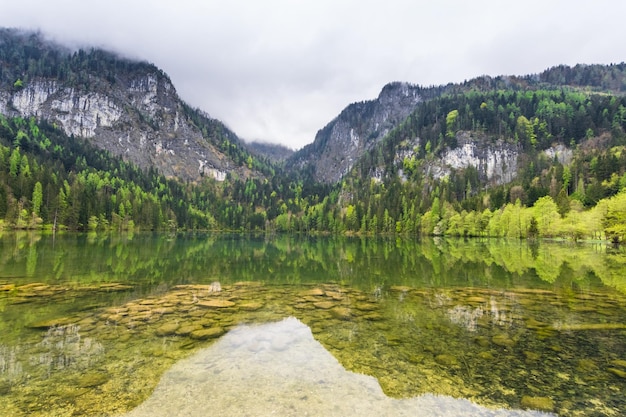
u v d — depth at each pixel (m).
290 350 10.23
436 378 8.35
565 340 11.16
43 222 78.38
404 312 14.92
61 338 10.95
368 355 9.86
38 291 18.16
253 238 102.88
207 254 44.78
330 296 18.45
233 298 17.67
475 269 30.27
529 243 68.00
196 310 14.95
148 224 115.31
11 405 6.90
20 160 98.62
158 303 16.08
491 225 87.50
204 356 9.67
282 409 6.94
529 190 99.69
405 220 121.31
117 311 14.41
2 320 12.84
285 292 19.56
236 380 8.20
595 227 62.44
